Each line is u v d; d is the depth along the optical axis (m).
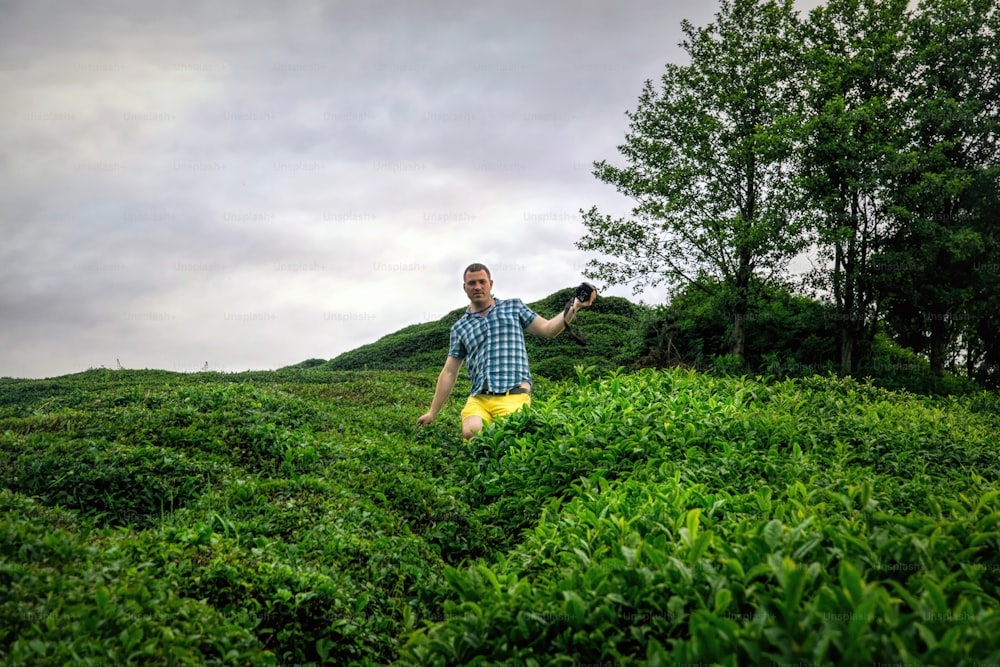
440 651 3.71
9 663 3.38
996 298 17.09
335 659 4.56
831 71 16.61
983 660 2.85
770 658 2.98
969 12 17.11
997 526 4.17
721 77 17.64
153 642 3.75
